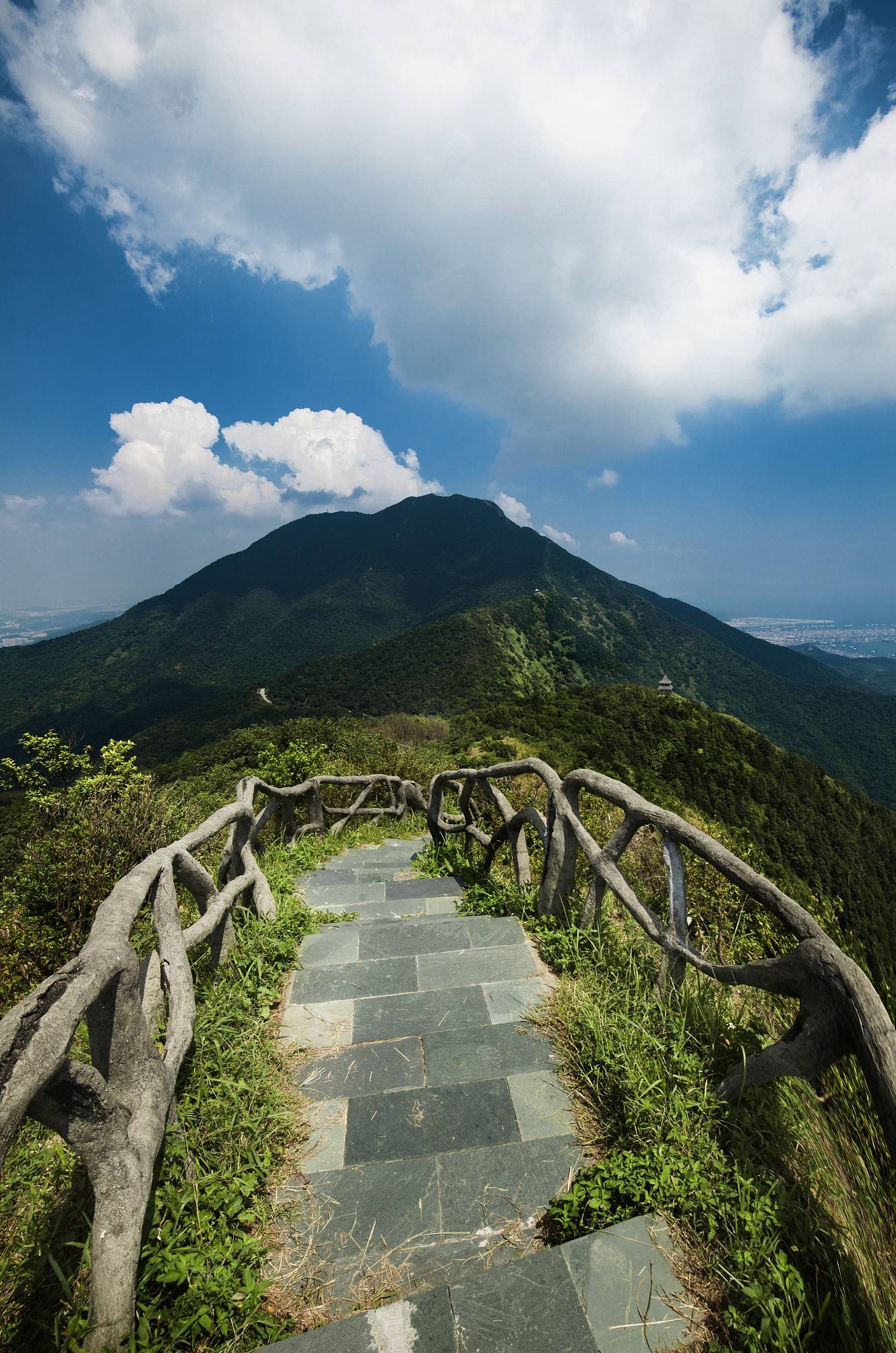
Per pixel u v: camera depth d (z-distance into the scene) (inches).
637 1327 47.4
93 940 52.6
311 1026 90.2
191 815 186.4
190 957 110.0
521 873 143.5
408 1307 48.3
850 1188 59.0
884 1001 84.1
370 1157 66.9
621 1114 68.9
